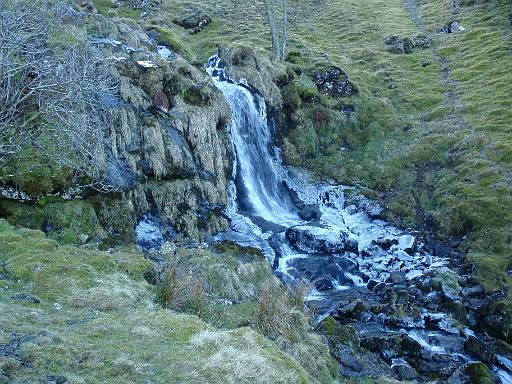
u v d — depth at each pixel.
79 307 8.63
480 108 25.50
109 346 7.11
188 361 6.96
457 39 33.59
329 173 23.88
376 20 39.66
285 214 21.61
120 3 36.75
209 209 17.86
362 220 21.20
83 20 22.27
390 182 22.80
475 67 29.50
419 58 32.56
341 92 27.52
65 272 9.74
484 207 19.38
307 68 28.52
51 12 19.17
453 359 12.39
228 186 19.97
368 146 25.22
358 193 22.47
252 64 25.58
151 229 15.57
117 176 15.23
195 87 19.80
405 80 30.03
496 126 23.75
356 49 34.34
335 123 25.94
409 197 21.77
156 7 37.53
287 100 25.55
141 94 18.05
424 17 39.03
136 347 7.22
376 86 29.47
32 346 6.55
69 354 6.62
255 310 11.11
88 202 14.10
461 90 27.84
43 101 14.06
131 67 18.67
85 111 14.99
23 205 13.05
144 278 10.88
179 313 9.02
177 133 18.33
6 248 10.48
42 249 10.62
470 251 18.03
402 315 14.09
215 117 20.19
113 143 15.88
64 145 14.06
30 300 8.38
